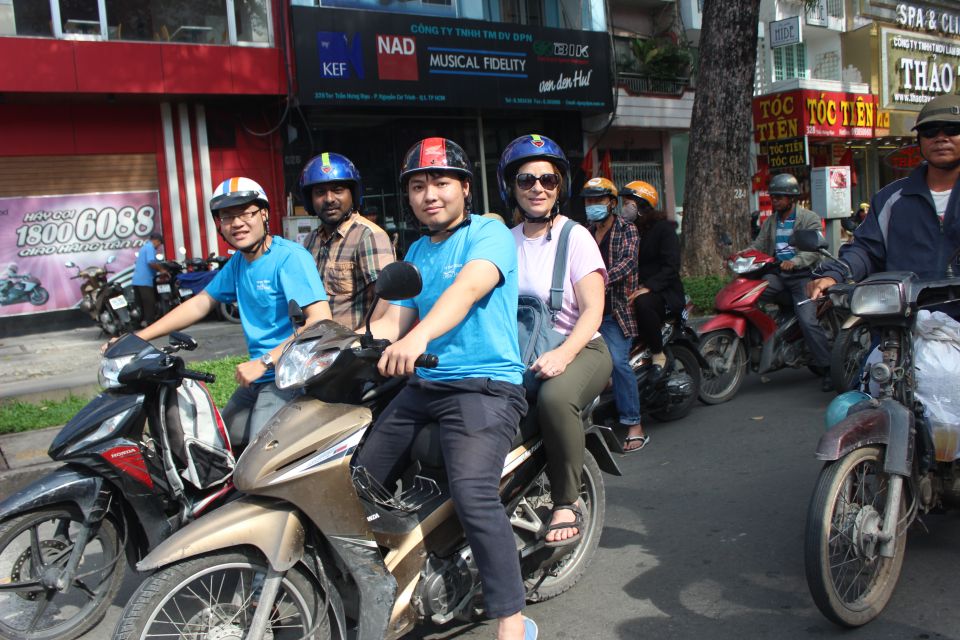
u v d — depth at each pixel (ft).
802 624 10.57
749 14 38.52
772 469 16.76
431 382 9.78
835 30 76.28
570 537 10.63
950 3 85.40
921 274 12.01
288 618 9.04
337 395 9.19
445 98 49.32
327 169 14.43
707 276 38.29
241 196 11.64
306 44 44.42
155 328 12.50
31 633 11.48
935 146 11.62
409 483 10.23
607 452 11.85
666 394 20.18
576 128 59.41
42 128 42.52
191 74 43.09
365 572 8.88
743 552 12.89
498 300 9.76
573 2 57.93
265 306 12.09
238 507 8.61
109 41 41.24
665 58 63.10
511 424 9.75
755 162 71.20
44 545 11.84
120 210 44.73
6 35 39.63
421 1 50.49
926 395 10.74
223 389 23.95
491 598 9.13
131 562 11.89
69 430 11.03
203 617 8.87
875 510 10.31
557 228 12.22
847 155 78.89
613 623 11.03
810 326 22.09
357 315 14.53
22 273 42.70
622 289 17.54
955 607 10.69
